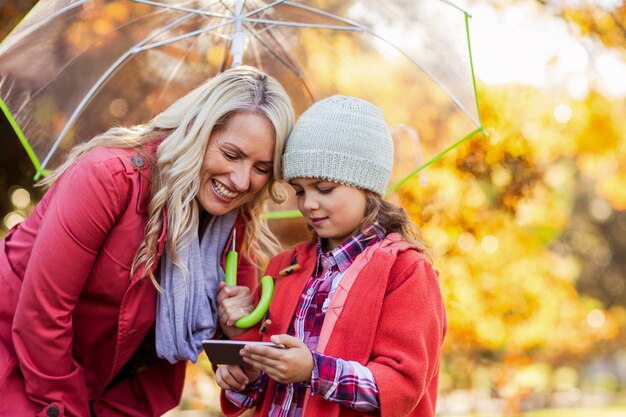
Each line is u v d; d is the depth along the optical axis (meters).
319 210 2.43
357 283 2.34
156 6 2.97
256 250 2.93
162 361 2.77
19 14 4.17
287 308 2.46
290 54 3.11
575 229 20.61
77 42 2.89
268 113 2.47
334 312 2.32
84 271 2.42
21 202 5.14
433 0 2.87
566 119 5.12
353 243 2.44
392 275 2.35
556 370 13.95
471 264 5.01
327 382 2.13
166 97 3.08
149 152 2.54
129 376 2.76
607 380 18.39
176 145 2.49
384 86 3.02
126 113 3.04
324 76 3.08
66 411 2.47
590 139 5.21
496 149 4.82
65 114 2.94
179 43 3.05
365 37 3.01
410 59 2.96
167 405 2.76
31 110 2.88
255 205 2.79
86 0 2.84
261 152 2.48
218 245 2.71
